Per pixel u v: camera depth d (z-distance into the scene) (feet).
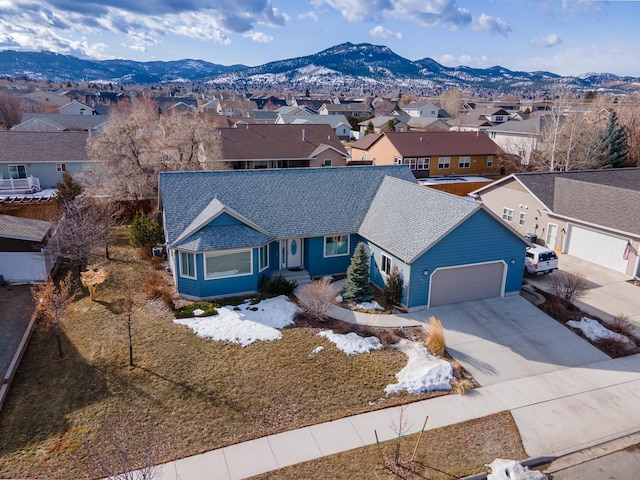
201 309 64.34
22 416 44.34
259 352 54.60
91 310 65.21
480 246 67.31
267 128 163.63
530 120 212.84
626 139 161.58
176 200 74.18
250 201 76.84
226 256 68.39
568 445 41.50
